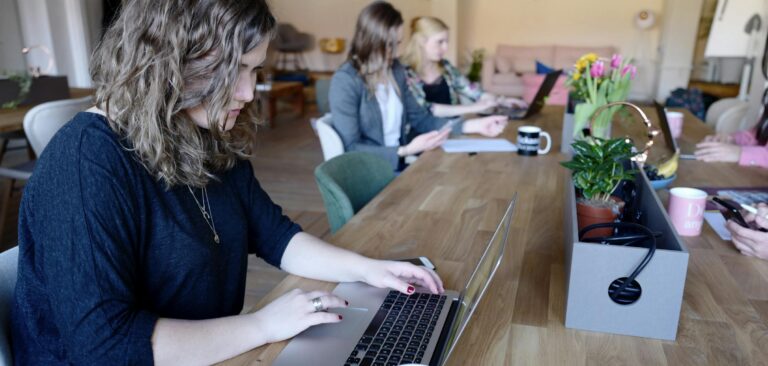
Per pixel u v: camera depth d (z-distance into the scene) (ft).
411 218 5.17
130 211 2.83
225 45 2.75
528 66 29.99
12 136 12.78
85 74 21.34
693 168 6.91
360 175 6.45
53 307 2.70
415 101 9.74
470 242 4.61
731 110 10.50
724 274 4.01
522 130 7.62
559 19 30.32
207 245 3.30
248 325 3.03
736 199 5.63
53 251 2.65
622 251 3.14
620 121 9.91
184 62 2.77
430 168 7.00
